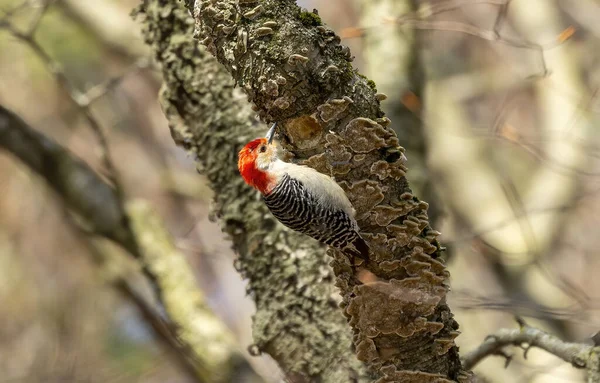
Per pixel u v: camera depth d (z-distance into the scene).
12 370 17.78
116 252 13.33
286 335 9.84
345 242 7.93
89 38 18.48
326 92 7.63
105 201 12.20
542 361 14.90
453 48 21.11
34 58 17.97
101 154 12.31
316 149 8.05
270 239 10.10
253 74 7.69
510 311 10.75
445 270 8.04
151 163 19.58
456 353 8.46
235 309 18.48
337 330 9.70
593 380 8.40
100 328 18.64
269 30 7.55
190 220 18.59
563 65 17.33
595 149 13.94
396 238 7.92
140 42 17.77
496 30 11.77
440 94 18.66
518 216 12.59
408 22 12.41
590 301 11.32
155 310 12.89
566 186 16.98
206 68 10.47
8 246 18.80
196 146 10.62
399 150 7.87
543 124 17.33
